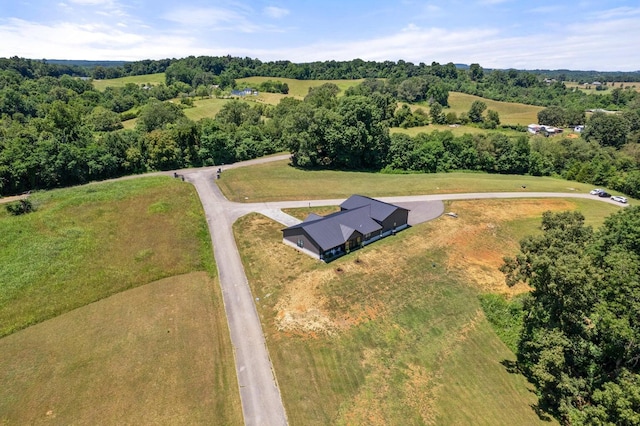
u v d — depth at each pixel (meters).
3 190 64.00
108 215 53.62
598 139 121.31
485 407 28.36
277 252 47.25
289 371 29.94
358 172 87.38
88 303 36.94
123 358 30.20
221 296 38.84
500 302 39.91
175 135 82.94
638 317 26.22
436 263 47.03
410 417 26.97
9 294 36.53
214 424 25.25
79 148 72.38
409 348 33.53
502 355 33.81
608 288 27.69
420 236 53.53
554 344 28.25
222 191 67.12
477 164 97.81
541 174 95.31
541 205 66.81
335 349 32.50
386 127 94.88
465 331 36.34
